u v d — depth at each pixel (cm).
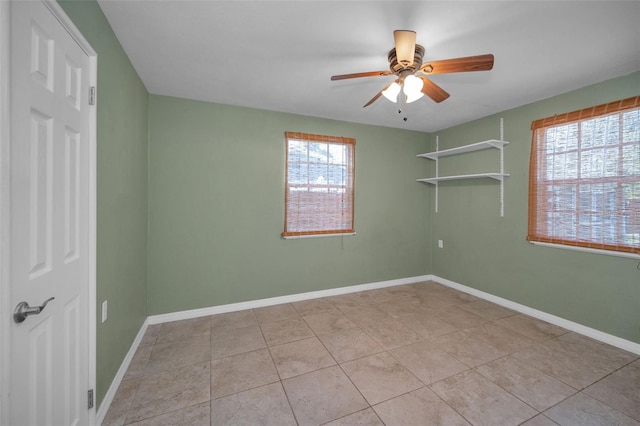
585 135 238
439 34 169
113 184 162
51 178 102
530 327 254
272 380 178
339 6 146
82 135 126
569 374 184
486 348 217
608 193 225
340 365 195
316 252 334
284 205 314
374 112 312
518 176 291
